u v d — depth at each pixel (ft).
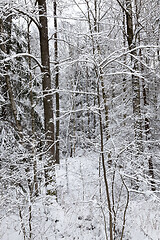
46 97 17.29
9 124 22.71
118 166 9.78
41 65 17.01
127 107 21.62
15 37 23.12
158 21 22.98
